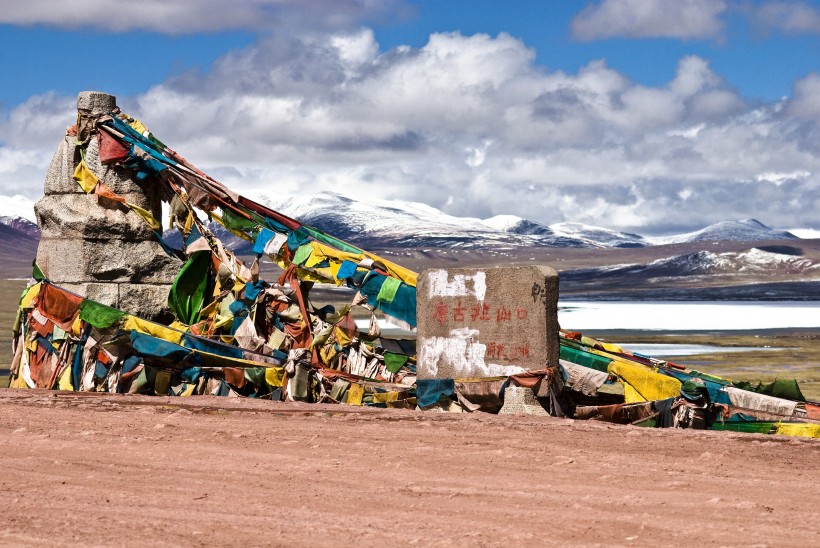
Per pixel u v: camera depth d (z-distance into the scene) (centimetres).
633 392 2223
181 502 1049
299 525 948
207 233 2678
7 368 5084
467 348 2022
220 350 2300
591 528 937
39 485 1127
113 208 2636
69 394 2092
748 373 5397
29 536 898
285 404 1920
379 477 1188
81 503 1038
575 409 2045
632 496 1086
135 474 1202
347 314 2442
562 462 1284
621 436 1503
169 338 2302
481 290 2011
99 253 2589
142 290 2623
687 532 921
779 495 1103
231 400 2003
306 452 1356
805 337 8931
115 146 2656
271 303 2488
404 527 942
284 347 2420
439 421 1658
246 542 884
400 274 2469
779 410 2144
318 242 2558
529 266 1967
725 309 15900
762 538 899
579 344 2441
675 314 13938
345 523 958
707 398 2178
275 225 2622
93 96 2688
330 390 2269
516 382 1950
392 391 2220
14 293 15612
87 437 1472
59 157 2669
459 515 995
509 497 1080
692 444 1434
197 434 1499
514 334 1975
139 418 1666
